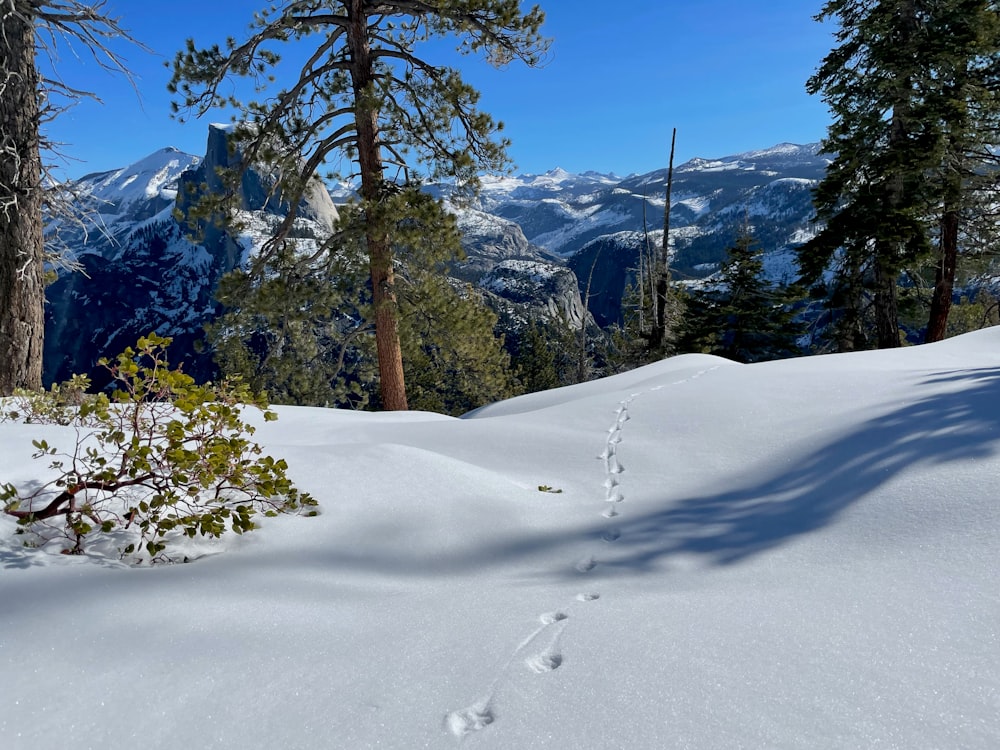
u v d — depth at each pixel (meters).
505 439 5.09
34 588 2.02
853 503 2.96
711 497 3.60
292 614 2.04
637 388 7.16
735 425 4.94
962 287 20.30
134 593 2.08
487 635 1.91
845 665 1.59
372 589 2.38
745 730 1.36
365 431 5.68
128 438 3.32
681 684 1.56
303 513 3.06
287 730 1.42
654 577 2.53
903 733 1.31
